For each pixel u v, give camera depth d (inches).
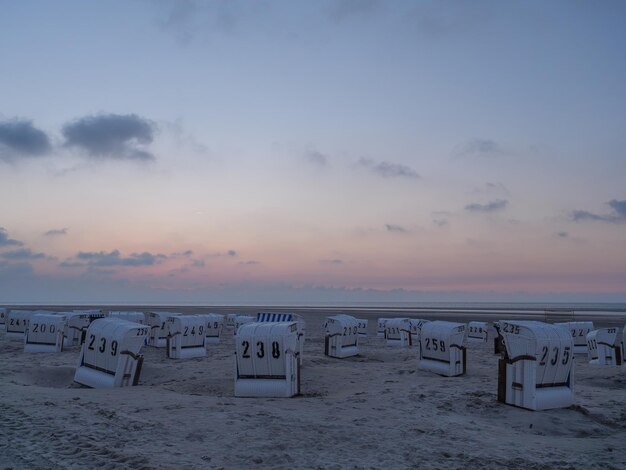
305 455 323.0
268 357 529.7
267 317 799.1
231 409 440.5
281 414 426.0
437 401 502.9
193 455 314.0
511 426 431.2
